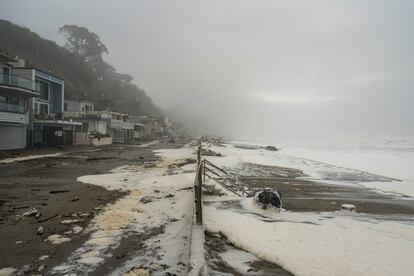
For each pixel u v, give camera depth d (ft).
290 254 25.08
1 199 41.68
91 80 325.21
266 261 24.13
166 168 77.97
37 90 122.83
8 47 242.58
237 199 45.06
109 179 59.11
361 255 25.59
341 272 22.25
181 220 32.48
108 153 122.31
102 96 286.87
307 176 87.20
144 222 31.71
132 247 25.16
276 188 63.46
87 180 57.62
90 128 186.09
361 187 70.79
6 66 115.75
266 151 196.95
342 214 41.91
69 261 22.45
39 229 28.32
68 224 30.63
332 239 29.37
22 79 114.73
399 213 44.78
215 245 26.68
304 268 22.66
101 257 23.18
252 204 40.78
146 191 47.73
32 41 272.31
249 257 24.76
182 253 23.97
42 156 99.81
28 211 35.35
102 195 43.96
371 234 31.71
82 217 32.96
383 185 75.10
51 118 136.98
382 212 45.19
